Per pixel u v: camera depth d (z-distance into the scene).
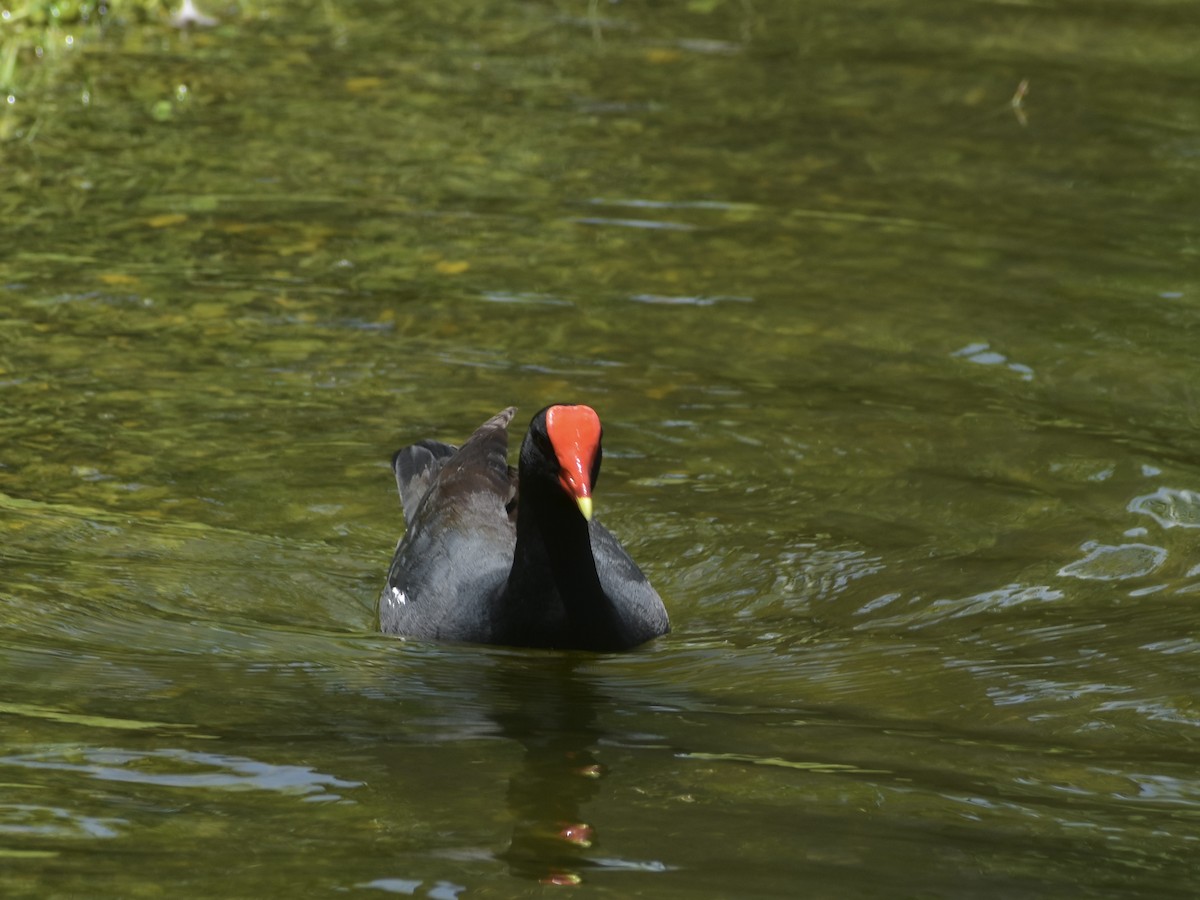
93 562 10.23
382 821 6.59
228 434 12.16
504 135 19.00
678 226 16.50
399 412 12.57
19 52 20.86
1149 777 7.31
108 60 20.88
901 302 14.80
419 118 19.44
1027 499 11.38
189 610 9.71
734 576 10.46
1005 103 20.75
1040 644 9.30
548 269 15.38
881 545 10.81
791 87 21.23
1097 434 12.36
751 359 13.62
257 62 21.27
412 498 11.01
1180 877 6.15
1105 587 10.13
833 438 12.31
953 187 17.81
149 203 16.50
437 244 15.83
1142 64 22.44
